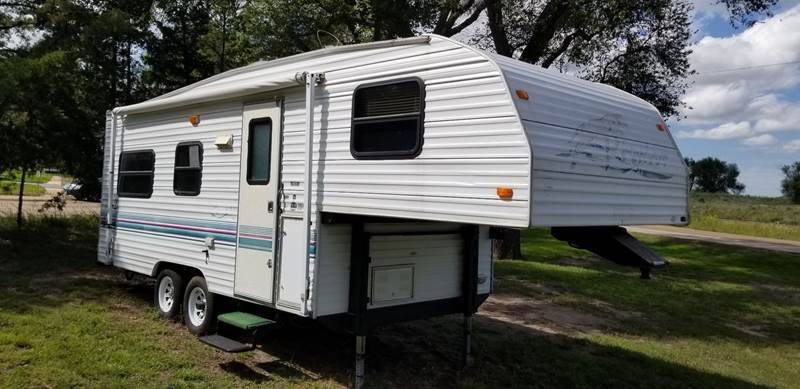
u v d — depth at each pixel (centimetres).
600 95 466
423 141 411
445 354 602
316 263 467
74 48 1112
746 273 1487
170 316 655
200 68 1502
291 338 619
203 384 470
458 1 1403
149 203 692
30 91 1006
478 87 389
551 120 392
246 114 554
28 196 2428
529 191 352
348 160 455
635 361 645
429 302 541
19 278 814
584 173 400
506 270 1243
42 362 484
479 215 376
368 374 524
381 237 496
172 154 658
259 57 1486
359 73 458
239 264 551
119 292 766
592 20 1236
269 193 520
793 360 724
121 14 1150
